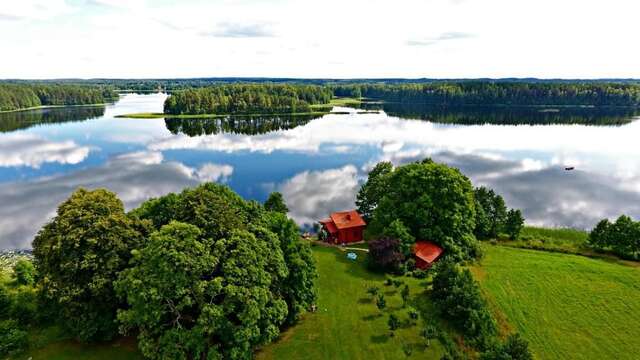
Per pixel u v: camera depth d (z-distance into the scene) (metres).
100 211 41.06
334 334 41.31
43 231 41.59
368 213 73.62
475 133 173.75
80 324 37.69
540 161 124.06
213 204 41.81
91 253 38.22
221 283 35.12
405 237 56.72
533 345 40.22
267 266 39.12
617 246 60.75
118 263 38.84
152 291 33.22
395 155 132.12
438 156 130.50
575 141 153.50
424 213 59.81
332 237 66.56
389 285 51.25
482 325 41.19
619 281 52.00
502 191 96.56
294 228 47.22
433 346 39.62
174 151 139.38
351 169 116.38
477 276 53.44
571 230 73.12
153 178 107.94
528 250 63.03
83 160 126.62
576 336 41.50
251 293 35.47
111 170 115.50
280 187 100.75
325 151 138.50
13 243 71.12
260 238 41.12
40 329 41.44
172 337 33.75
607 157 128.25
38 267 41.03
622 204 88.06
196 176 109.81
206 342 34.78
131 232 40.91
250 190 98.75
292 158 128.88
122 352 38.22
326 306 46.34
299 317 44.00
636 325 43.12
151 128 191.38
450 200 60.62
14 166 119.25
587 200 90.56
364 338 40.72
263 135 171.75
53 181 105.25
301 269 43.03
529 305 46.78
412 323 42.97
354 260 58.88
